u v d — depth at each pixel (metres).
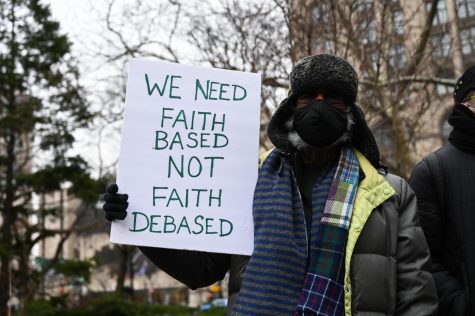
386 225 2.89
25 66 19.56
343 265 2.82
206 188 3.16
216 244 3.08
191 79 3.30
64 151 20.12
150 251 3.13
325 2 10.34
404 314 2.82
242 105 3.29
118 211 3.04
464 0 13.54
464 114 3.47
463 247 3.32
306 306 2.72
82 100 19.73
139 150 3.16
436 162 3.53
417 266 2.88
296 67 3.11
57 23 20.02
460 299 3.27
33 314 18.12
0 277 17.56
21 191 20.11
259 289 2.78
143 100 3.23
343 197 2.91
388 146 13.61
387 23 11.68
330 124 2.94
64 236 21.89
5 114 19.94
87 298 23.62
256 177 3.20
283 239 2.84
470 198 3.38
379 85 10.98
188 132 3.22
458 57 13.61
